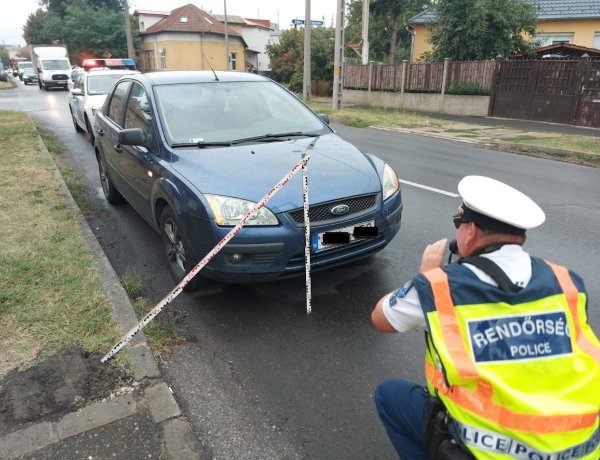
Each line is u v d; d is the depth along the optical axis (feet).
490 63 56.90
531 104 53.16
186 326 11.91
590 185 25.23
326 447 8.36
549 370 4.84
